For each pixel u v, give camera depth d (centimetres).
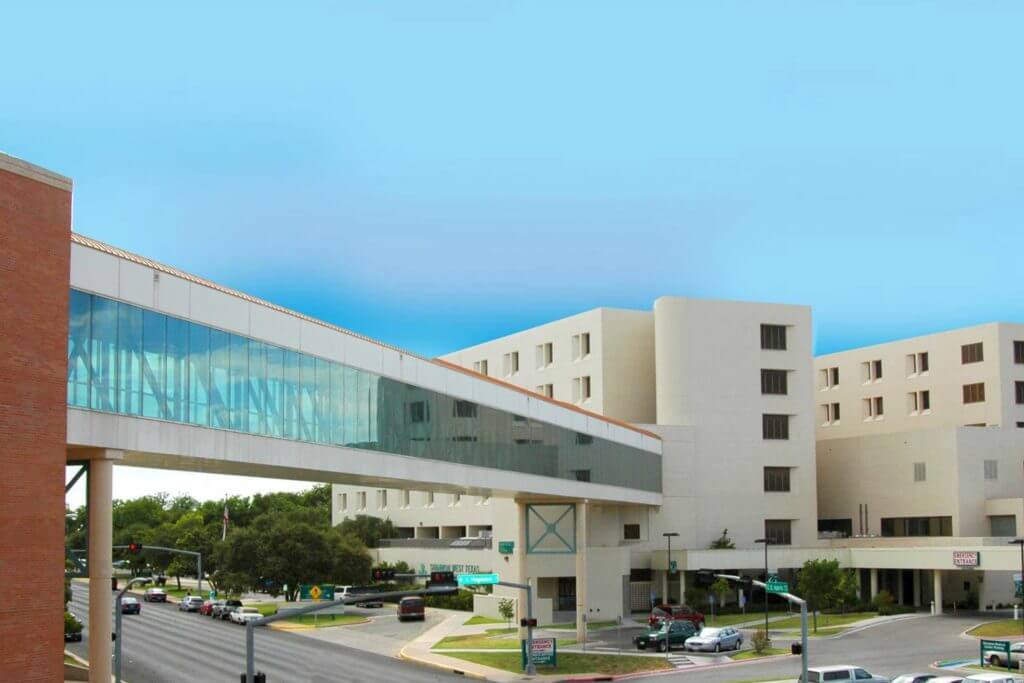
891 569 9256
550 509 7988
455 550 10381
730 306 9681
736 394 9588
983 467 9169
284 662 6056
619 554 8325
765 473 9625
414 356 4997
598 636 7231
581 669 5656
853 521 10188
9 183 2688
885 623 7744
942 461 9244
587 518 9112
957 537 8912
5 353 2648
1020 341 10212
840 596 8338
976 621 7688
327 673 5528
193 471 4181
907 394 11044
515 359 11244
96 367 2984
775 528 9588
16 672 2623
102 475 3042
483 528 11562
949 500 9131
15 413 2666
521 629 6869
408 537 12744
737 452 9519
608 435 7800
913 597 9362
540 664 5691
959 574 9069
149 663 5984
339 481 5153
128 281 3123
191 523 14650
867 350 11575
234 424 3584
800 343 9806
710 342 9600
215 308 3516
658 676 5419
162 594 11669
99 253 3014
